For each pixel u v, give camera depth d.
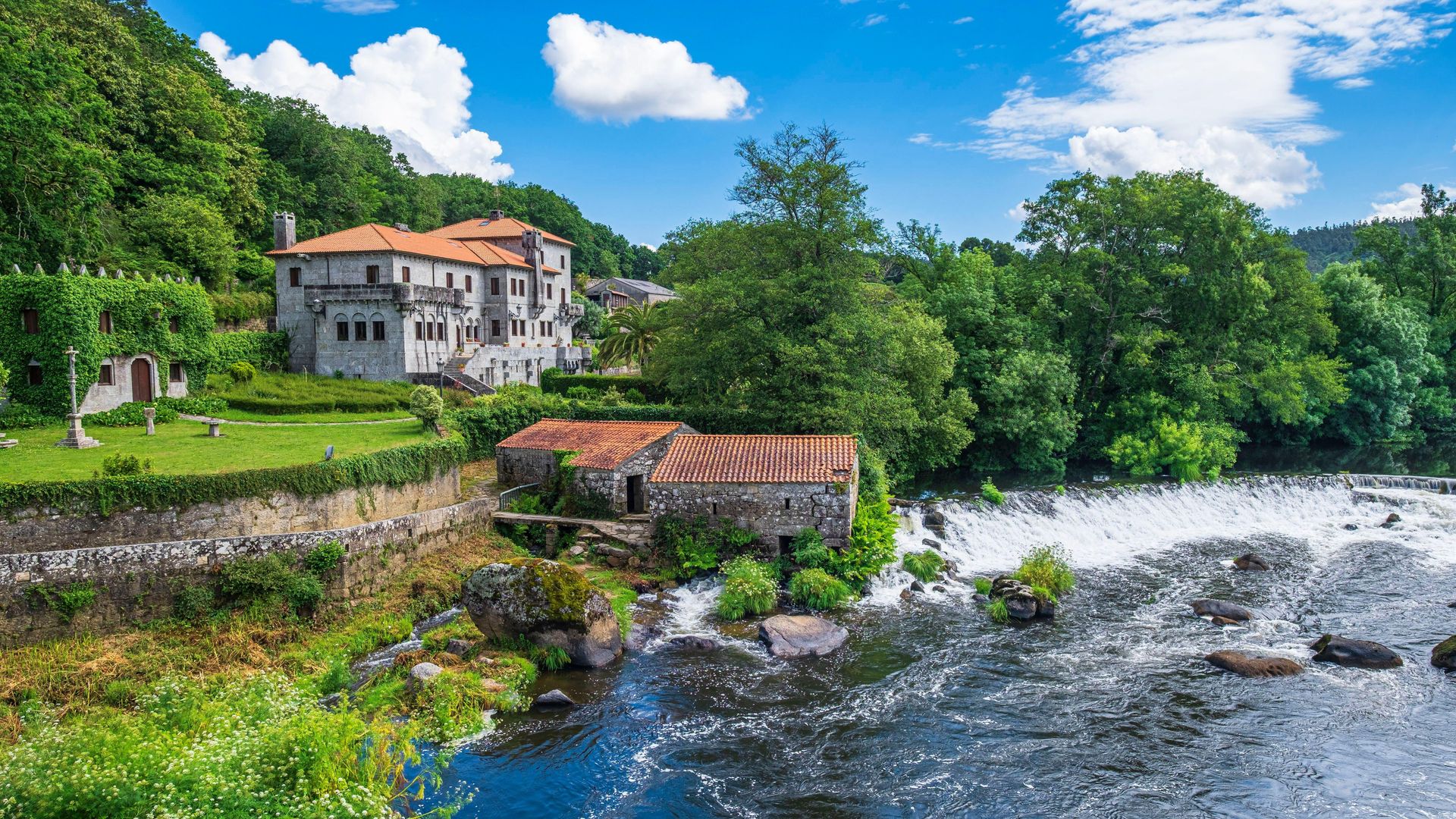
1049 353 62.66
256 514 32.75
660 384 70.38
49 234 58.03
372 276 67.88
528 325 84.06
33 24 64.69
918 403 56.00
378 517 38.12
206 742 16.70
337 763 17.12
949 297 63.38
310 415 56.50
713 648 30.78
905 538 42.56
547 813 20.70
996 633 32.84
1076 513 48.47
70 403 47.28
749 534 38.47
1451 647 29.75
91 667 25.98
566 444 45.84
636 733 24.66
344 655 28.86
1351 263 89.06
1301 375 68.06
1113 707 26.69
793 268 52.56
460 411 54.31
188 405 53.66
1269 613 35.19
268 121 94.25
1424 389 79.62
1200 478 55.97
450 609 33.94
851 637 32.28
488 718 25.19
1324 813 21.03
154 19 84.50
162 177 73.00
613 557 38.72
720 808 21.09
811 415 48.22
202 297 56.69
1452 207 87.12
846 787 22.08
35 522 28.53
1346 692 27.75
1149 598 37.12
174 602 28.64
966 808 21.17
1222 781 22.45
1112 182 65.88
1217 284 64.50
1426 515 50.75
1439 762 23.39
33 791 14.30
